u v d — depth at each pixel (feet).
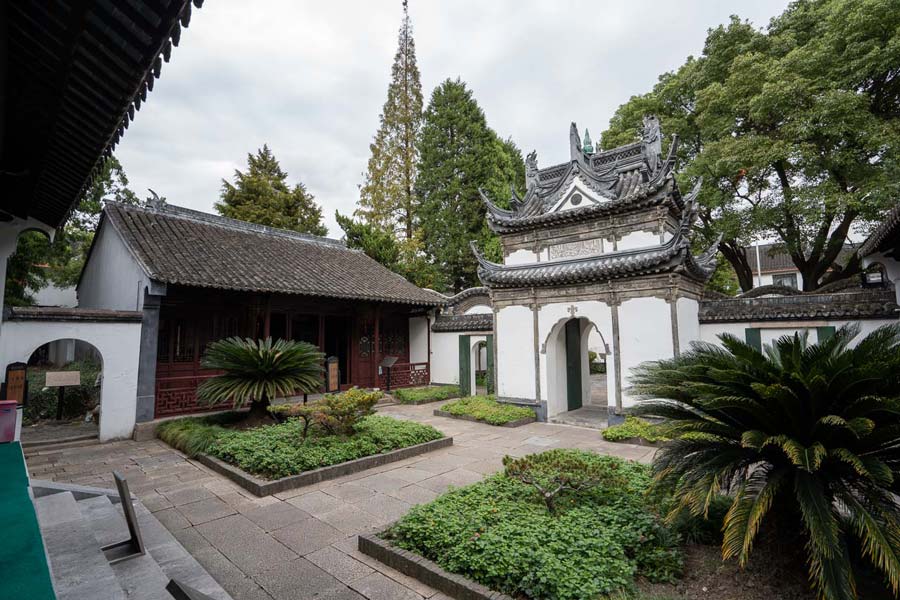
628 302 32.96
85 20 9.97
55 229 25.53
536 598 10.50
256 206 89.51
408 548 13.35
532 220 39.14
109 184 59.52
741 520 10.91
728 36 52.80
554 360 38.50
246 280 36.40
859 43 41.42
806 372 12.45
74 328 28.48
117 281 37.86
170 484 20.61
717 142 49.49
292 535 15.29
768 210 47.96
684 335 32.53
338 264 52.90
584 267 34.86
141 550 12.82
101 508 16.48
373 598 11.56
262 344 30.07
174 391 33.22
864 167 42.34
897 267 26.22
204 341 38.96
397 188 88.22
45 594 7.47
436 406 44.37
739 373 12.32
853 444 11.33
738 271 62.28
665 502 14.87
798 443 11.16
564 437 30.53
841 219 49.60
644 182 34.78
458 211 83.05
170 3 9.54
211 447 24.29
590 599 10.33
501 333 40.09
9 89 12.36
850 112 41.01
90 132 14.73
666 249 31.35
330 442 24.08
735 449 12.79
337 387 44.57
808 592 10.98
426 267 76.89
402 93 95.76
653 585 11.67
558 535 13.10
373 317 52.06
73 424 33.45
